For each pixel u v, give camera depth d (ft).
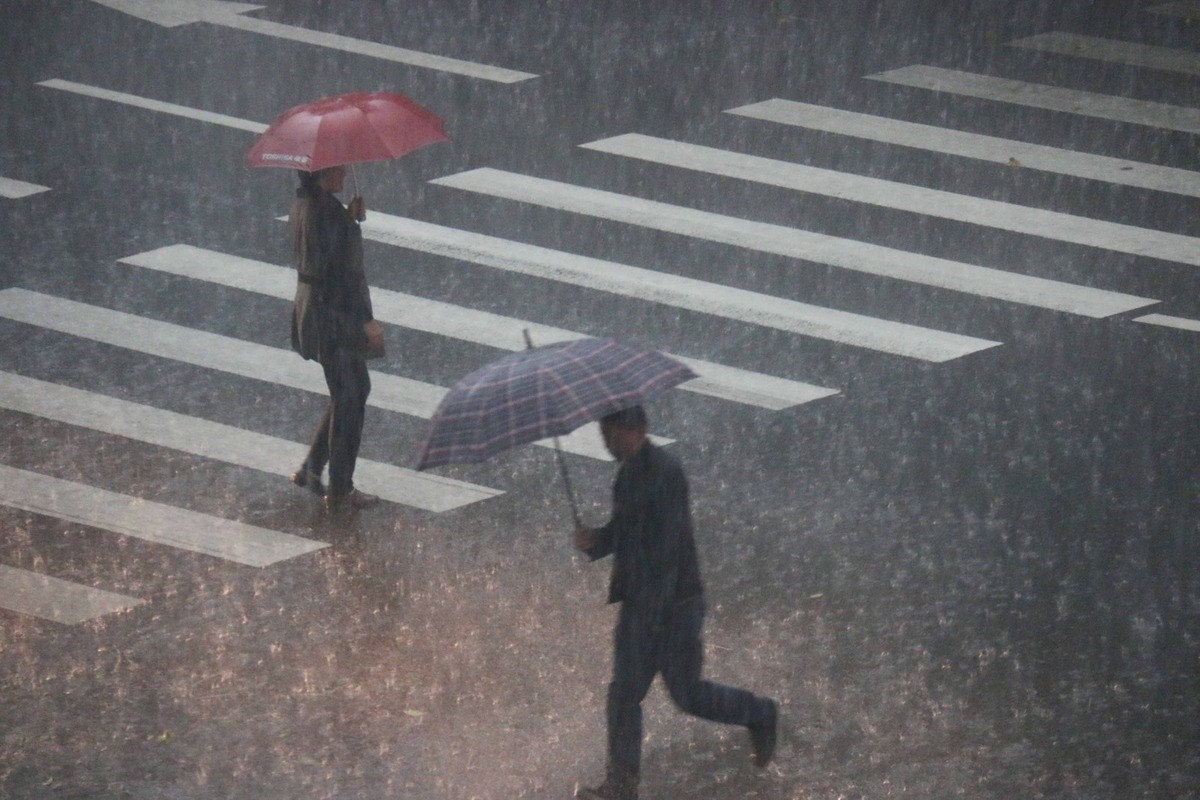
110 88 208.95
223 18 235.40
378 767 90.33
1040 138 190.08
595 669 98.84
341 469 118.32
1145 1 236.43
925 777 87.81
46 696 97.40
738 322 148.56
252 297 156.76
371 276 159.74
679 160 185.88
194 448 129.49
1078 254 160.76
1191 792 86.02
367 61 217.36
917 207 172.86
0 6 241.14
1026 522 114.11
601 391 75.36
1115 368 137.18
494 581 109.09
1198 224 167.02
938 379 136.46
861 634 101.65
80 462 127.03
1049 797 85.87
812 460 124.06
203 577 110.52
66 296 156.76
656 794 87.25
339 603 106.93
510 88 207.21
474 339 146.72
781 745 90.94
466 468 125.49
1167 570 107.55
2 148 191.11
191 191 180.34
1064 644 99.86
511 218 172.04
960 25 228.02
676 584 80.33
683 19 232.12
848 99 202.49
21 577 110.73
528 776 89.10
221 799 87.81
